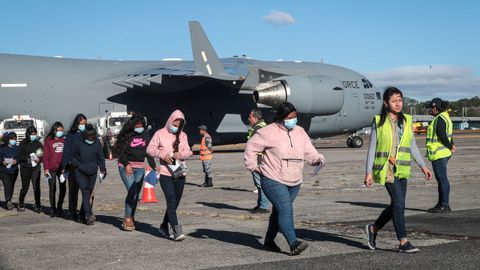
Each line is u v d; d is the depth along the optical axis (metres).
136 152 8.94
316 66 35.28
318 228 8.63
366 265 6.20
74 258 6.79
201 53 29.97
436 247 7.06
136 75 30.77
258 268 6.16
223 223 9.47
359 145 37.53
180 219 9.98
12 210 11.98
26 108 30.45
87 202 9.75
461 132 79.44
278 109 6.91
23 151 11.59
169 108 32.66
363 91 35.00
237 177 18.55
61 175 10.28
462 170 19.02
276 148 6.84
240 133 33.56
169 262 6.54
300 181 7.01
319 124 33.78
